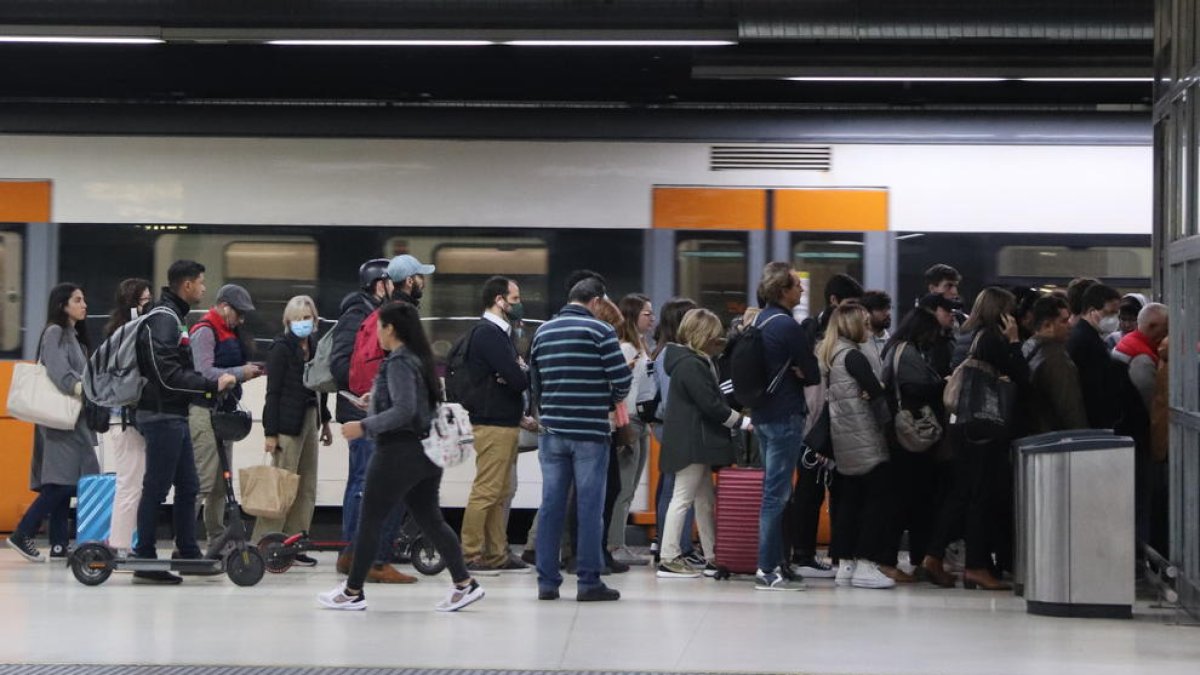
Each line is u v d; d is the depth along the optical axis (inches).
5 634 390.9
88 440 567.8
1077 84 761.6
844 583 513.7
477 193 623.8
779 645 379.6
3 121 632.4
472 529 530.6
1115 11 592.1
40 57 802.2
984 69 598.9
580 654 364.2
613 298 621.0
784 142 621.0
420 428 422.3
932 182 619.2
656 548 570.6
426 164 626.2
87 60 805.9
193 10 575.2
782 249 618.8
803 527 542.6
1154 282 524.7
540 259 621.9
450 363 546.3
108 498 549.6
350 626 407.2
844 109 624.4
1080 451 437.7
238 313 536.7
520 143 624.7
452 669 343.3
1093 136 618.8
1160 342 513.7
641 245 620.4
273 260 626.8
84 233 628.7
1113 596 434.0
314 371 528.1
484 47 750.5
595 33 568.7
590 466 456.4
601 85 850.8
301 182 627.2
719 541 526.0
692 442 513.7
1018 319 540.7
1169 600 476.1
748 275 618.8
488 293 515.2
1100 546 435.2
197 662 350.6
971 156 619.2
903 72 603.8
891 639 391.2
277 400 532.7
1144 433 513.0
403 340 420.5
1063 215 617.9
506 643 379.9
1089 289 512.4
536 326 621.3
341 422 520.1
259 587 493.7
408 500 433.1
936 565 511.8
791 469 490.3
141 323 482.6
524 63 791.7
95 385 483.8
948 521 509.7
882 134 620.7
